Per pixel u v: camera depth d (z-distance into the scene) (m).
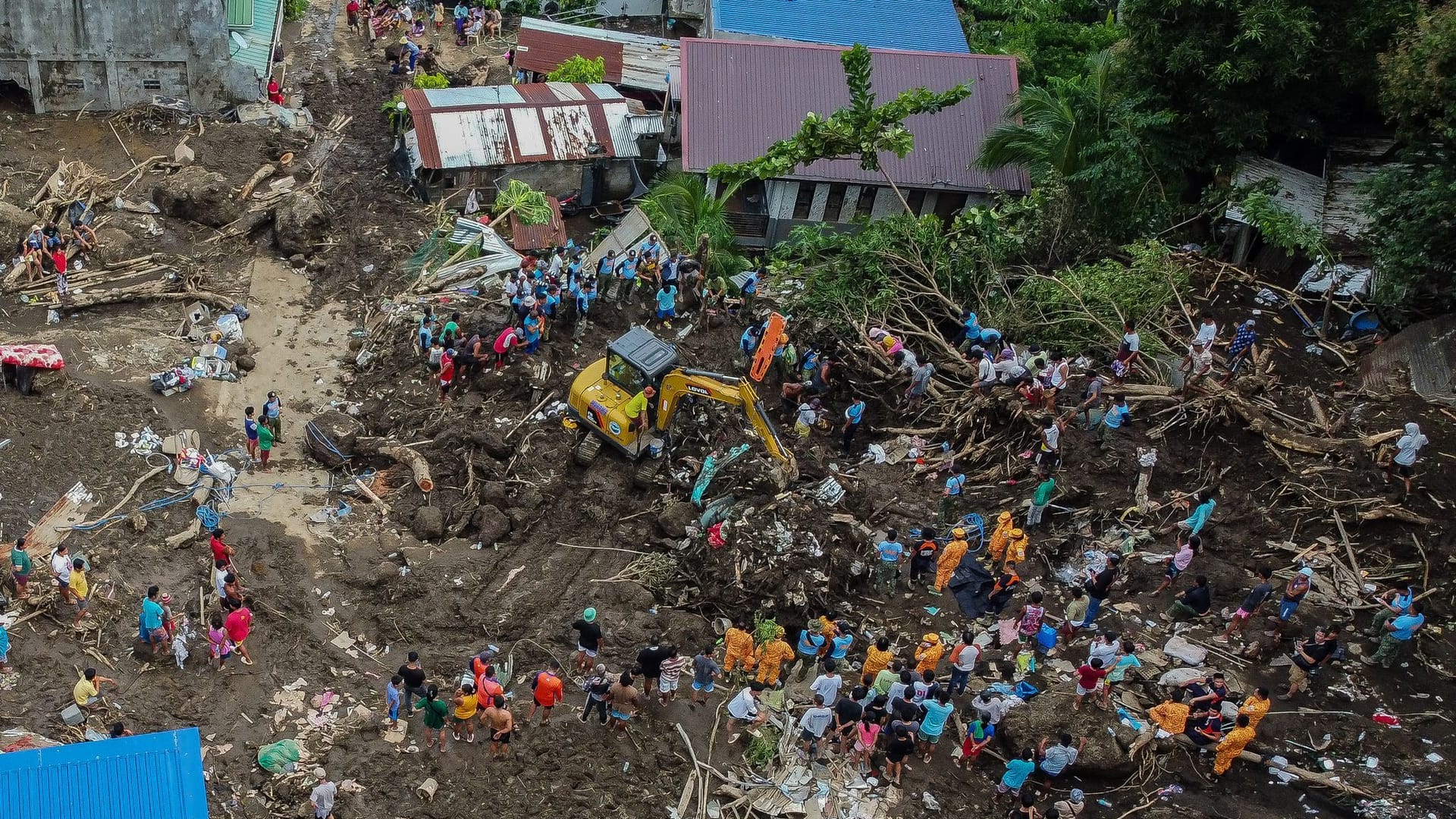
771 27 48.44
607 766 22.67
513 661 24.77
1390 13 35.16
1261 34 34.41
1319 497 27.64
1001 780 23.05
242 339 33.09
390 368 32.47
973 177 43.53
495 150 41.84
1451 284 31.91
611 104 44.31
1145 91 37.72
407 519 28.25
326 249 37.12
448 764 22.44
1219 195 36.53
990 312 34.44
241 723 22.81
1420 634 25.38
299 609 25.41
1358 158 39.66
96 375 30.47
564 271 34.81
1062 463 29.27
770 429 28.34
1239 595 26.39
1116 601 26.50
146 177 38.09
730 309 35.44
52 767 18.28
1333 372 32.25
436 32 55.12
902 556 27.78
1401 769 22.95
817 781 22.64
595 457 29.64
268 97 43.53
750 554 26.98
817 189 43.38
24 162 37.69
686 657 25.17
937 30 51.06
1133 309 33.06
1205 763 23.25
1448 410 29.08
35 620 23.89
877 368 32.78
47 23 38.78
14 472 27.03
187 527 26.92
